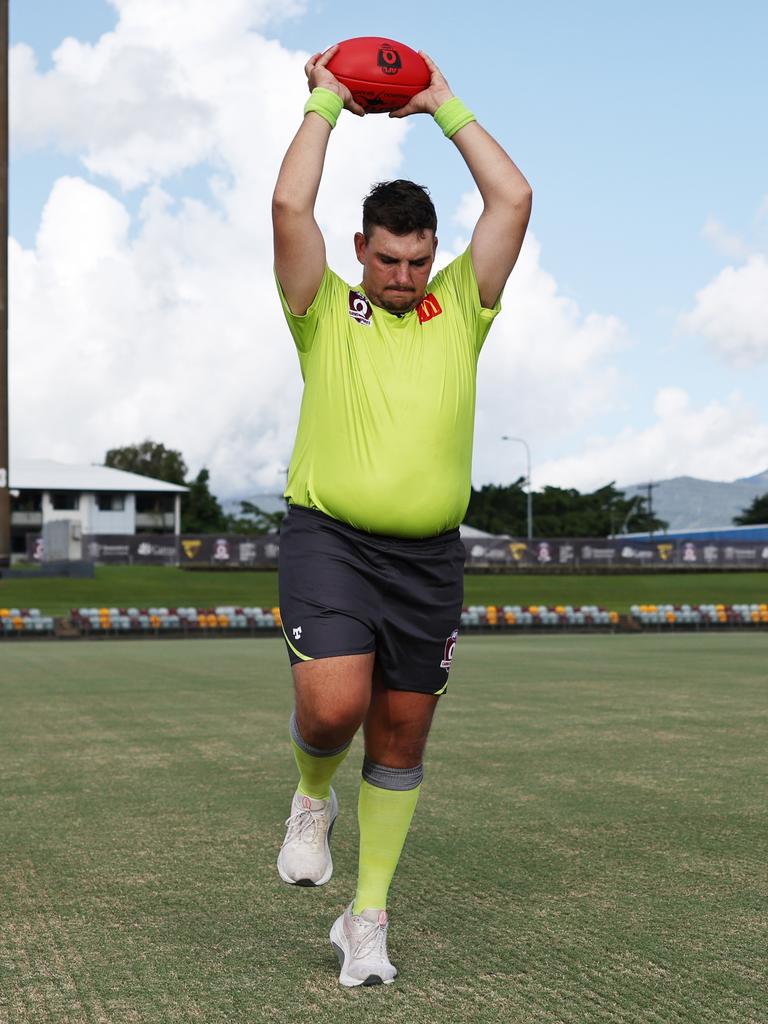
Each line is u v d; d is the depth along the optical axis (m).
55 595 38.50
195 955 2.78
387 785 2.71
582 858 3.85
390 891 3.40
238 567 47.94
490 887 3.45
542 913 3.14
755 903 3.24
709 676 12.77
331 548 2.61
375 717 2.73
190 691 10.98
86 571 43.19
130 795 5.18
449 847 4.03
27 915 3.15
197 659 16.59
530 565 50.16
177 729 7.83
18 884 3.52
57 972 2.65
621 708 9.19
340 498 2.60
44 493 70.25
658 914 3.13
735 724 8.05
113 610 26.62
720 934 2.93
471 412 2.74
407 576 2.63
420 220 2.62
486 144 2.87
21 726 8.01
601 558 50.88
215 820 4.57
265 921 3.10
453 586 2.71
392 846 2.71
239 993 2.49
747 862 3.79
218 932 2.99
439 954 2.77
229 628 27.27
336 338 2.67
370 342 2.67
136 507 73.69
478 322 2.81
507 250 2.81
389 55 2.87
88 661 16.11
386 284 2.66
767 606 32.50
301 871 2.85
